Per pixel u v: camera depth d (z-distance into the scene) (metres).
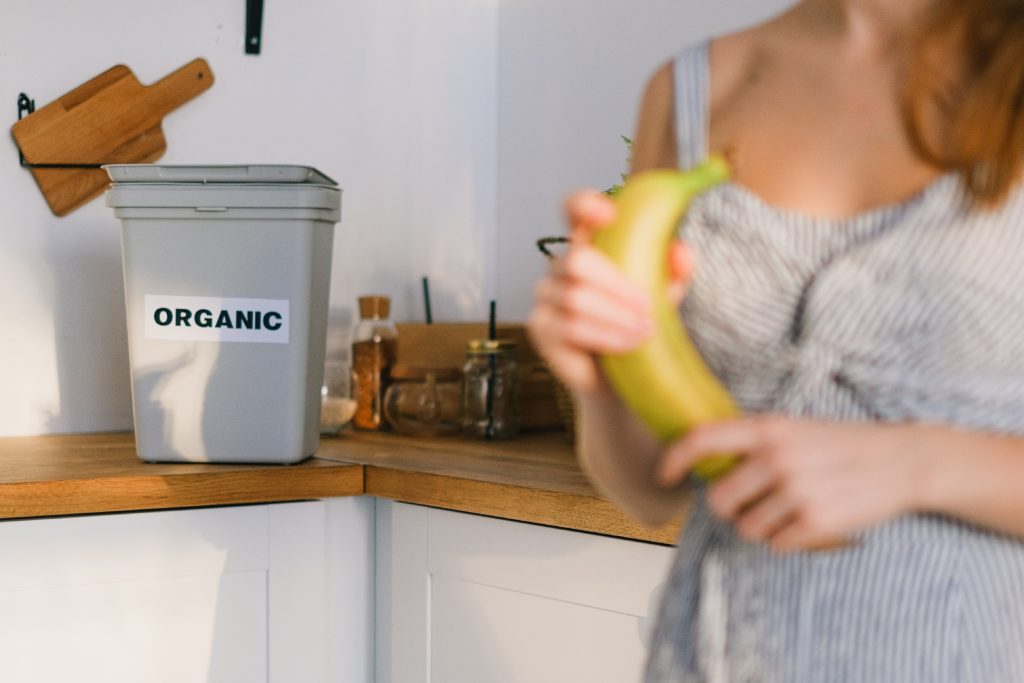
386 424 2.20
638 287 0.57
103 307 2.07
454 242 2.49
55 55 2.02
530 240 2.44
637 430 0.72
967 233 0.60
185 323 1.63
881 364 0.62
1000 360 0.61
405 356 2.25
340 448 1.89
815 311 0.63
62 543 1.46
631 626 1.33
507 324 2.21
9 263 1.99
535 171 2.42
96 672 1.48
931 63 0.63
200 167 1.62
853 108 0.66
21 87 1.99
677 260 0.62
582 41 2.29
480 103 2.51
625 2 2.19
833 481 0.55
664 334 0.58
